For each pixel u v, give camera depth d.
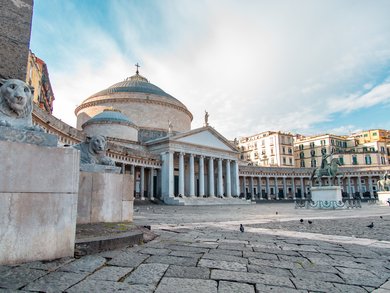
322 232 9.54
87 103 57.19
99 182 7.92
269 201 61.06
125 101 55.62
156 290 3.50
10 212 4.34
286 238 8.05
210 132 51.56
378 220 14.43
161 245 6.43
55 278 3.84
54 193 4.80
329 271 4.59
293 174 68.75
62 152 4.97
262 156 91.19
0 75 5.50
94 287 3.54
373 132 88.31
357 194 69.25
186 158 51.44
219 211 24.75
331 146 84.50
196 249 6.07
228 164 54.19
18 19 5.94
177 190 50.81
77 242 5.16
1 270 4.03
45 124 23.61
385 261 5.32
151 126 55.84
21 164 4.51
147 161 43.22
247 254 5.70
